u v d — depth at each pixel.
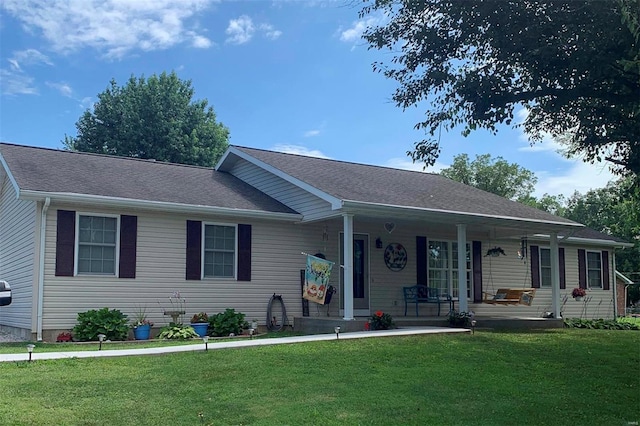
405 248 18.20
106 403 6.95
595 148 11.96
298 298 16.08
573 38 9.35
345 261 14.12
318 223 16.64
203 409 6.86
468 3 9.41
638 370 10.66
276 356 9.84
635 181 13.01
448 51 10.38
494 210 17.50
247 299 15.31
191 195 15.05
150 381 8.00
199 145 36.19
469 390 8.27
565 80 9.95
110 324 12.80
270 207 15.88
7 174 14.62
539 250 22.06
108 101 35.59
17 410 6.49
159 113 34.97
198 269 14.68
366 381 8.44
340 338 11.78
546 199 51.28
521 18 9.36
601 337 14.80
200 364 9.10
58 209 12.99
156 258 14.12
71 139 37.41
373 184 17.03
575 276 23.19
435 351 11.01
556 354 11.65
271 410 6.88
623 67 9.11
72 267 13.05
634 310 39.75
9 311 14.98
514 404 7.69
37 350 10.71
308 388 7.91
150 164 17.59
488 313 20.03
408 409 7.14
